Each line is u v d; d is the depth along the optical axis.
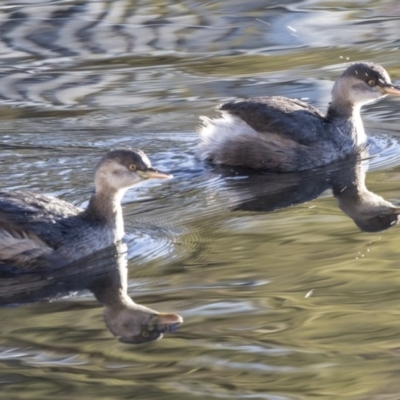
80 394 9.04
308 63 21.86
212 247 12.70
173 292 11.34
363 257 12.15
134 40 23.70
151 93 20.16
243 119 16.64
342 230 13.16
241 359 9.65
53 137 17.64
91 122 18.45
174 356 9.76
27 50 23.06
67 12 25.75
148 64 22.09
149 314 10.75
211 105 19.30
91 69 21.86
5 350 9.98
